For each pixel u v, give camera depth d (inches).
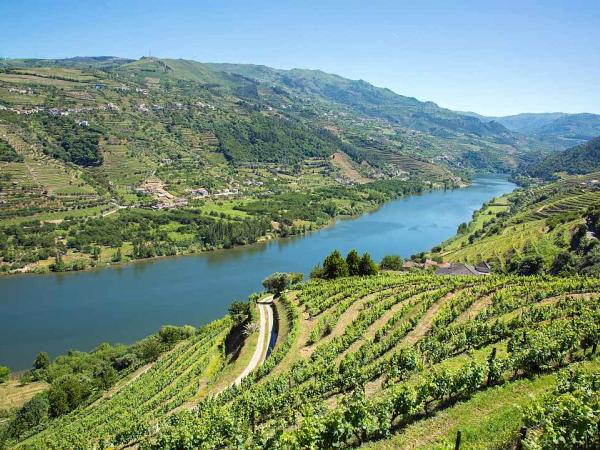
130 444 1983.3
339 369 1932.8
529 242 5595.5
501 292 2588.6
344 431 1104.8
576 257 4419.3
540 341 1370.6
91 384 3373.5
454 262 5821.9
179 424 1744.6
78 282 5895.7
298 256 7052.2
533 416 887.7
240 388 2167.8
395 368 1633.9
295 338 2687.0
